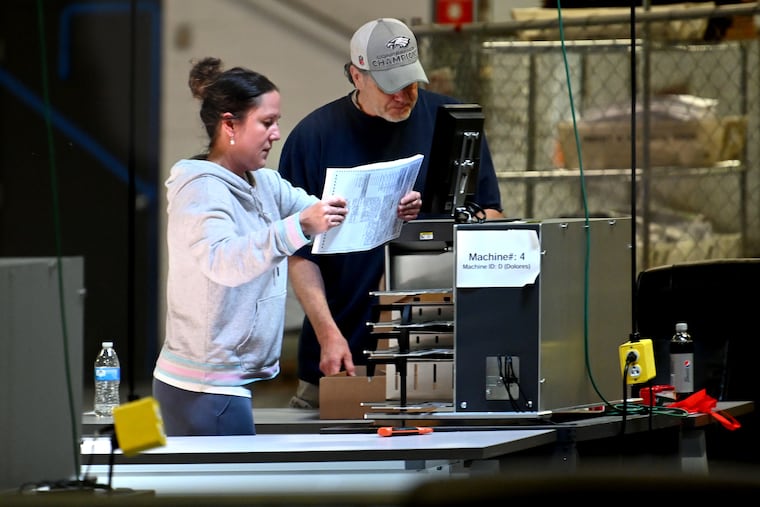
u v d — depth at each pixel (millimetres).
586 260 8617
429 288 9164
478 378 8258
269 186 9078
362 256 10844
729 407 9828
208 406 8414
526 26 15617
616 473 3010
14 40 20594
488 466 7754
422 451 7363
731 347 10445
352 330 10938
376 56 10266
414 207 8914
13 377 6172
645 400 9414
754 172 16938
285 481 7277
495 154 16703
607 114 16281
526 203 16766
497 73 16500
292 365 16656
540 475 3010
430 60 16125
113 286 20156
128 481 7297
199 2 19859
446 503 2947
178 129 20250
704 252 16594
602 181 16203
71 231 20578
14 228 20562
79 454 6680
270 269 8203
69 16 20594
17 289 6207
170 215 8328
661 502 2955
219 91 8453
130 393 6465
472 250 8195
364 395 9688
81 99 20641
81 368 6812
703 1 16375
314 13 19094
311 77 19188
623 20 15383
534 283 8180
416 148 10766
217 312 8305
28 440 6312
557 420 8688
